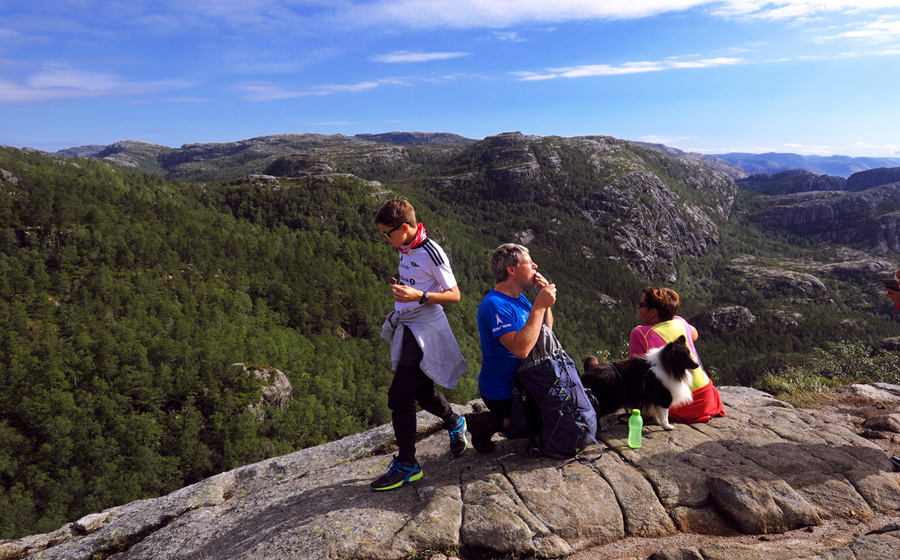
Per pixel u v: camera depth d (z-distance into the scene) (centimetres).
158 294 11256
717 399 469
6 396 7569
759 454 380
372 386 9756
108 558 398
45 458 6931
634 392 427
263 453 7244
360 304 12938
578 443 372
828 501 329
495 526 296
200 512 416
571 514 310
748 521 304
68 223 12862
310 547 291
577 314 17588
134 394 7862
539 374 371
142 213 14700
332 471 442
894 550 256
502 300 366
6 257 11300
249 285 12531
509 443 428
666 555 269
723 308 18838
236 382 8094
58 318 9750
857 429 482
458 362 368
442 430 519
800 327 17900
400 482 364
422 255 358
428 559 281
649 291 469
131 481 6525
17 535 5834
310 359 9838
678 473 350
